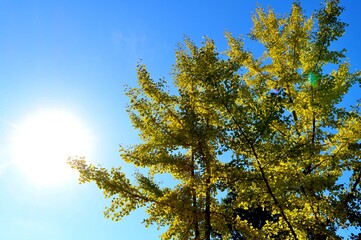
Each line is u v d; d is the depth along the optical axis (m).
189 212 7.02
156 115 8.20
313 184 6.85
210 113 7.96
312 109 8.26
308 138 8.27
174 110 8.30
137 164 7.90
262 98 6.83
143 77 8.37
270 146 6.62
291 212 7.21
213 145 7.37
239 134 6.44
